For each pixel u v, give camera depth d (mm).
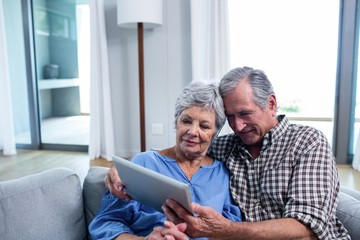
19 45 4234
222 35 3455
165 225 968
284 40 3775
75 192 1404
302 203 1057
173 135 3900
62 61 4379
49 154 4113
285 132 1227
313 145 1144
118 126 4016
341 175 3219
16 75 4328
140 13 3219
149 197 1068
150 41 3775
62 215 1328
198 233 977
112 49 3865
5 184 1261
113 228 1153
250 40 3746
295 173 1129
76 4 4188
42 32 4328
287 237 1014
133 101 3932
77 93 4406
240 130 1216
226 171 1332
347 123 3461
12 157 3977
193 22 3449
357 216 1174
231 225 985
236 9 3672
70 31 4277
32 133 4301
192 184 1245
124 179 1121
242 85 1176
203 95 1174
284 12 3695
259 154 1256
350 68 3355
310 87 4008
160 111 3885
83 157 3979
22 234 1203
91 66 3771
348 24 3295
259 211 1210
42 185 1317
